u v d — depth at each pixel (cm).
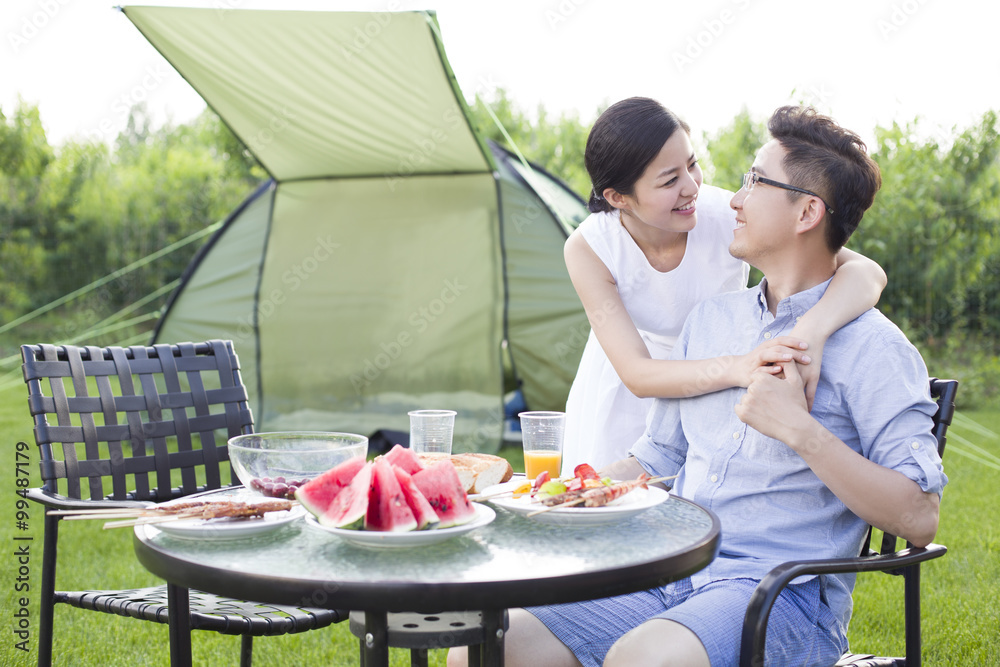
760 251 182
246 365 624
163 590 199
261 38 422
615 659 143
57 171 1239
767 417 158
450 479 136
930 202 834
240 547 131
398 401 598
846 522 169
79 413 208
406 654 288
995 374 810
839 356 169
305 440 160
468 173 584
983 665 264
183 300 647
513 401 631
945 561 362
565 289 585
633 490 158
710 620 145
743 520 173
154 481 455
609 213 238
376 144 539
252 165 1405
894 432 159
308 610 186
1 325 1127
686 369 183
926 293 838
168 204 1176
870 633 289
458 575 114
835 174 173
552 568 118
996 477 522
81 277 1162
